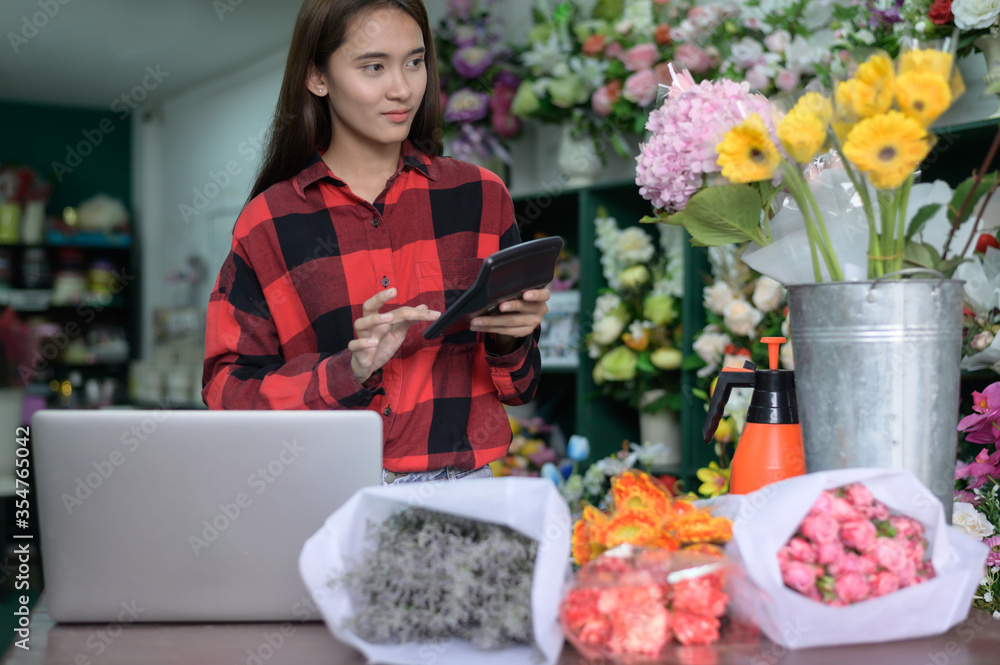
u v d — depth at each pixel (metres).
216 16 4.90
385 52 1.28
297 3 4.70
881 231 0.97
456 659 0.81
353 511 0.86
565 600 0.80
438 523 0.88
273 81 5.47
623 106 2.67
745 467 1.07
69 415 0.95
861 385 0.94
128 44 5.32
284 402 1.25
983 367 1.75
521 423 3.09
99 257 6.98
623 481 0.94
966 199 0.97
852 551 0.84
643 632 0.79
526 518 0.83
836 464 0.96
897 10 1.97
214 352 1.41
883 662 0.79
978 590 1.33
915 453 0.94
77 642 0.92
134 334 7.03
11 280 6.59
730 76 2.35
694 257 2.55
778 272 1.04
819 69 2.08
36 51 5.51
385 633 0.81
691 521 0.88
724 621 0.84
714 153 1.01
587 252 2.86
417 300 1.41
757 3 2.35
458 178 1.48
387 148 1.42
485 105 3.05
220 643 0.91
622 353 2.71
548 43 2.85
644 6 2.62
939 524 0.85
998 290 1.66
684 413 2.58
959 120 2.13
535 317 1.25
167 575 0.96
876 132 0.88
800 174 0.99
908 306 0.93
